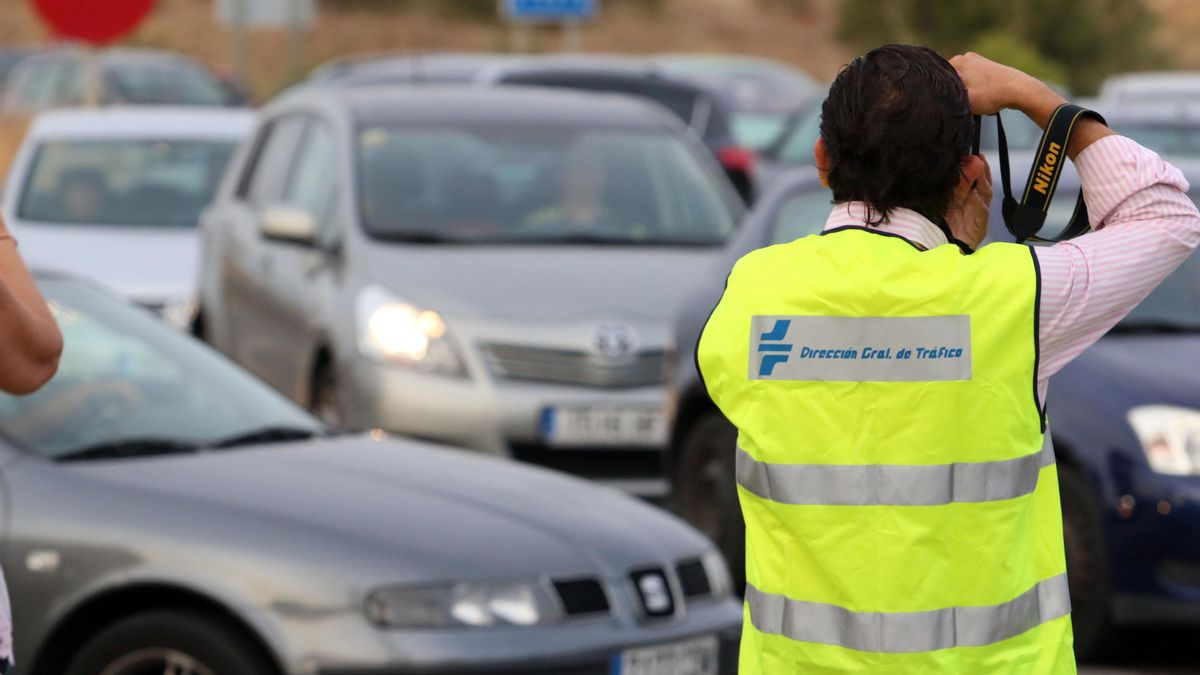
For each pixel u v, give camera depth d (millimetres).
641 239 29062
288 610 15562
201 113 39281
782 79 82500
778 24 159500
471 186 28984
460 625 15703
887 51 9398
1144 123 34875
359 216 28125
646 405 26188
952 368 8945
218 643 15680
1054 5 94688
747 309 9227
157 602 16094
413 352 26062
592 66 54969
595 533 16922
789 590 9133
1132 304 9281
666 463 25156
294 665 15469
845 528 9000
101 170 36938
